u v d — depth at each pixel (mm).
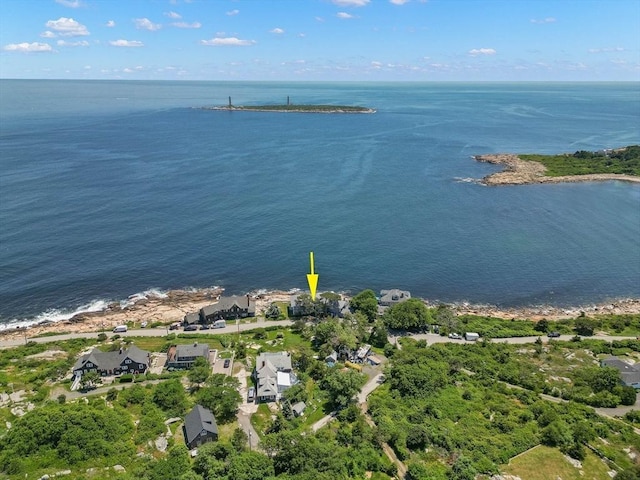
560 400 93688
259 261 162625
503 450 78562
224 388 91375
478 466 74312
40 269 152000
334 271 156875
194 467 73750
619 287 148750
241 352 108562
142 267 156500
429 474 72562
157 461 74875
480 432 83438
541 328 122938
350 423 86062
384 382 99500
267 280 151250
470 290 147250
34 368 102875
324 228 190000
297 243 176250
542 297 143750
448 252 170375
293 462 73250
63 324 125500
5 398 91125
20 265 153875
